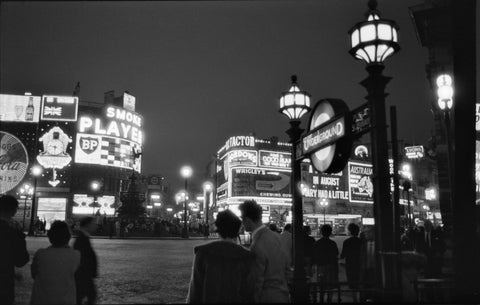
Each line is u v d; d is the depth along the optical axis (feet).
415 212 244.01
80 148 268.00
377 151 13.66
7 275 16.03
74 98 270.67
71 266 15.08
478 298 13.80
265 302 14.33
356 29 14.92
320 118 17.94
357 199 291.58
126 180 286.87
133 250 83.35
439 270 30.14
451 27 14.60
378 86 14.15
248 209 15.76
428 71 46.93
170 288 37.06
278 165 266.36
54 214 246.68
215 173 327.06
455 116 14.48
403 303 12.90
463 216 14.33
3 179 240.73
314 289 25.49
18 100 262.26
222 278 12.84
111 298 31.35
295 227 22.00
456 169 14.46
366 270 24.39
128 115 295.89
